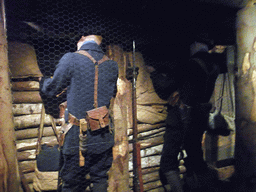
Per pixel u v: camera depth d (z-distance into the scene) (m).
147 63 2.39
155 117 2.32
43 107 1.90
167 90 2.29
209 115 2.48
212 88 2.21
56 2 1.85
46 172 1.73
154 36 2.37
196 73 2.07
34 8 1.83
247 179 1.98
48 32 1.85
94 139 1.52
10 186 1.37
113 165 1.96
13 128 1.36
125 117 2.06
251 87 1.86
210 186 2.19
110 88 1.60
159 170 2.29
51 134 1.97
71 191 1.56
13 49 1.78
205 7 2.17
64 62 1.43
